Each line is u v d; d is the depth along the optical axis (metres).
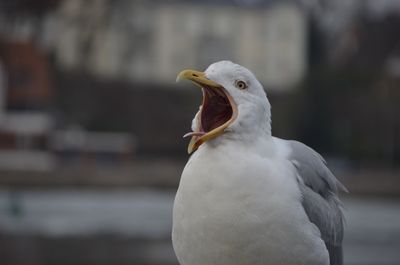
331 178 6.30
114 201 35.25
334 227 6.23
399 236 24.33
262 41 80.00
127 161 55.78
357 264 17.66
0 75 59.78
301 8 78.81
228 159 5.64
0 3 64.12
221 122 5.96
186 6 79.06
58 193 39.09
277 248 5.63
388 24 72.75
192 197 5.65
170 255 18.42
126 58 70.19
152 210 31.34
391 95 60.34
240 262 5.65
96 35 68.38
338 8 75.94
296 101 61.34
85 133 60.31
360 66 68.50
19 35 64.69
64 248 19.36
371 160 59.28
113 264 16.84
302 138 61.03
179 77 5.81
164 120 66.19
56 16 66.75
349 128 60.16
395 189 45.66
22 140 56.38
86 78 67.06
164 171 47.28
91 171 45.75
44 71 62.81
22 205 31.81
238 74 5.80
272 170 5.67
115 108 66.75
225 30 80.44
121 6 69.81
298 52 78.44
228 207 5.56
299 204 5.72
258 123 5.79
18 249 19.02
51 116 62.75
